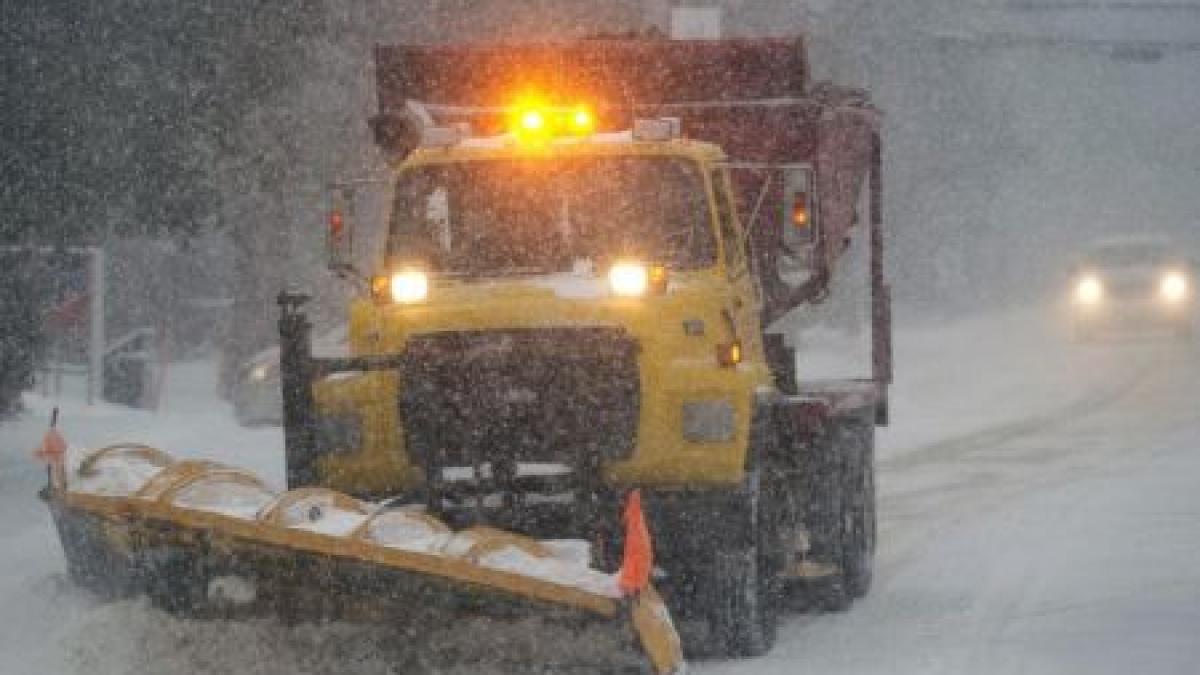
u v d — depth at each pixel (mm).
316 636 22656
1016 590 32500
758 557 27656
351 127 69938
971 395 72812
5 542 34688
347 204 28594
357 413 26344
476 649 22266
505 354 25781
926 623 29734
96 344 65438
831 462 30375
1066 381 76938
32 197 42969
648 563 21312
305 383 26453
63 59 43062
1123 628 28156
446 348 25938
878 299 36219
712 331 26500
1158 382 74688
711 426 25844
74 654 22781
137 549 22562
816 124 32125
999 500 44719
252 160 63188
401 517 22000
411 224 28516
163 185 47281
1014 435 59094
